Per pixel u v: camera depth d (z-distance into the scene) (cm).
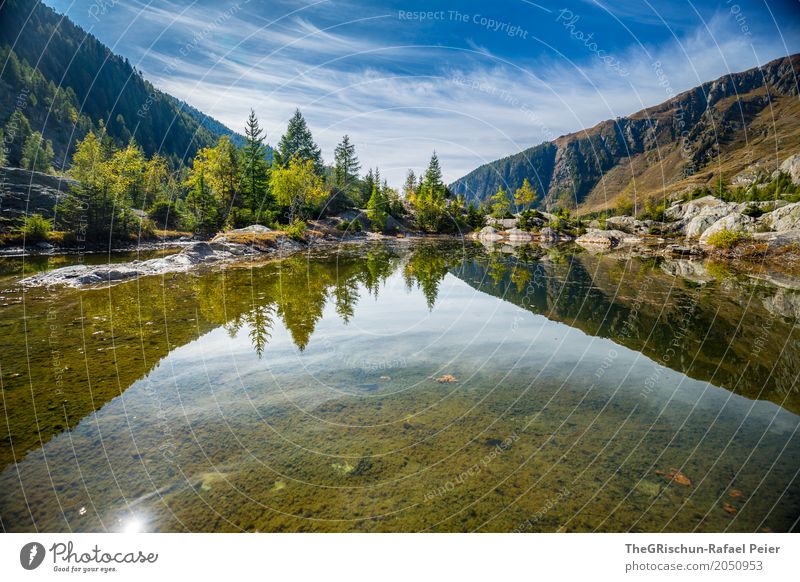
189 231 3619
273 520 291
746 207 3719
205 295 1203
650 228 4984
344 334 802
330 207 5484
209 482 331
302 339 762
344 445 387
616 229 5300
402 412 458
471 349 712
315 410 462
